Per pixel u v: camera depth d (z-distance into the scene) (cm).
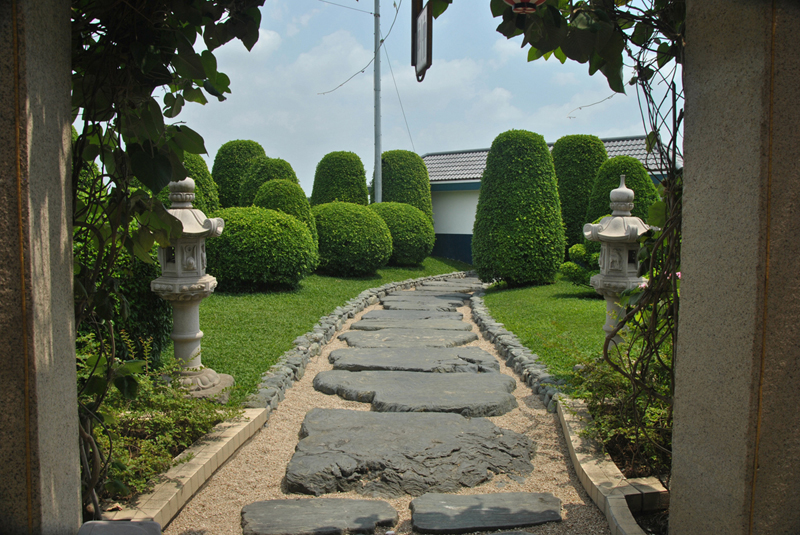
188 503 291
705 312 166
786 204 144
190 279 422
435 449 348
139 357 478
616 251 454
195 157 1056
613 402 348
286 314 762
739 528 153
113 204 205
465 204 1828
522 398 475
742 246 150
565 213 1393
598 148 1384
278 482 321
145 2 178
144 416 327
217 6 200
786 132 143
